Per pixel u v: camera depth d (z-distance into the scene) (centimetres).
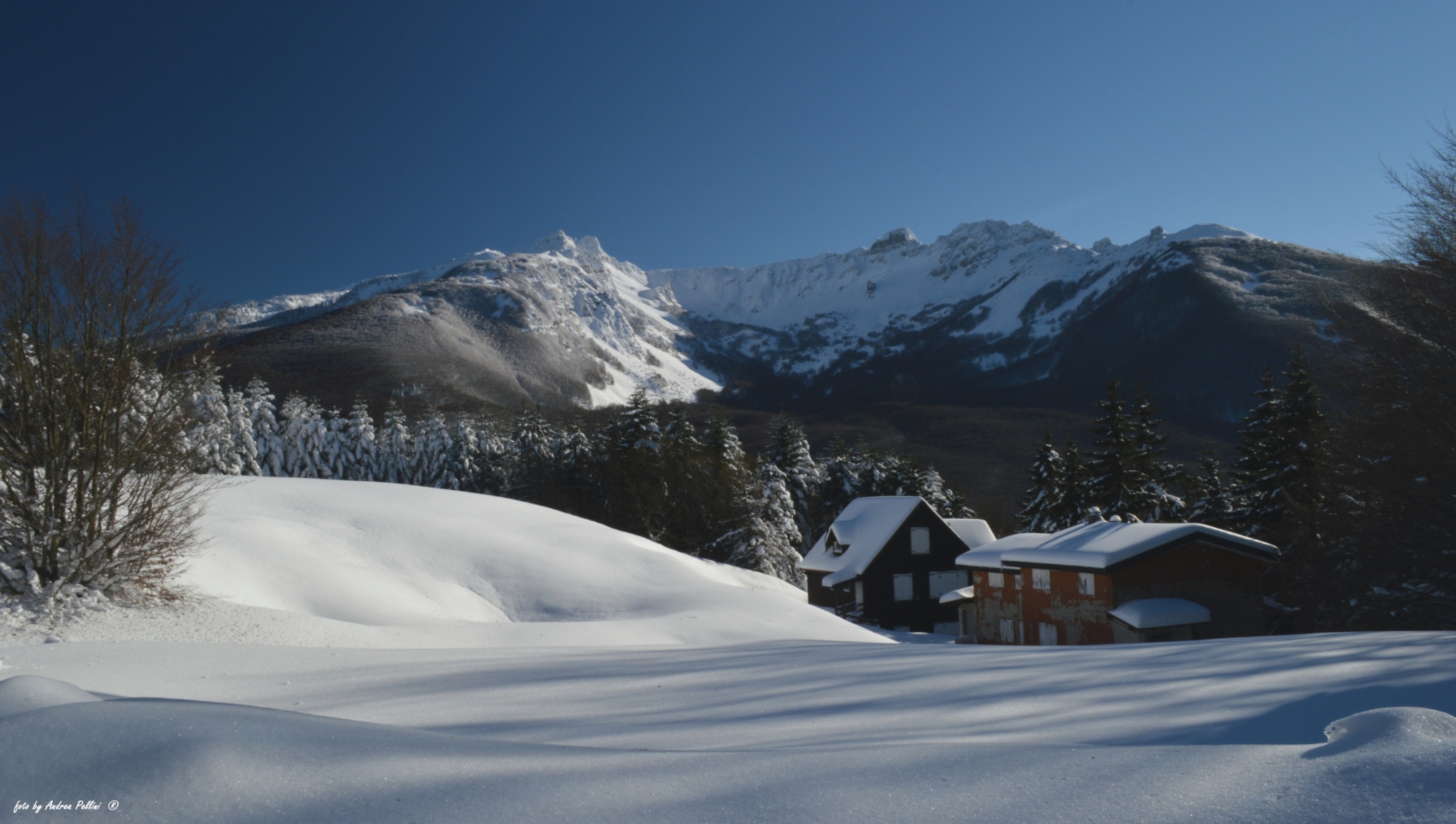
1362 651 620
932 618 4062
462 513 3048
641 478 5397
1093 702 470
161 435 1445
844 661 765
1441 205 1700
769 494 4844
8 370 1312
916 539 4091
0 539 1298
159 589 1460
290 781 222
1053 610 2500
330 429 6088
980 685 562
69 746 227
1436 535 1834
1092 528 2547
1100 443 3725
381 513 2819
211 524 2195
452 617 2183
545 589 2500
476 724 492
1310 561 2330
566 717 514
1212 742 351
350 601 2033
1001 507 7506
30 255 1312
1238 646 731
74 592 1319
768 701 547
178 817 198
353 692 690
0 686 296
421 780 233
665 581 2652
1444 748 216
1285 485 2803
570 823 206
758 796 227
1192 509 4256
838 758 266
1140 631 2142
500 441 6406
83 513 1343
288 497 2812
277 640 1355
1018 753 266
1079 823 203
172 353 1480
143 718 248
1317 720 387
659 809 217
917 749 278
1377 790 201
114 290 1396
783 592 3797
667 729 444
